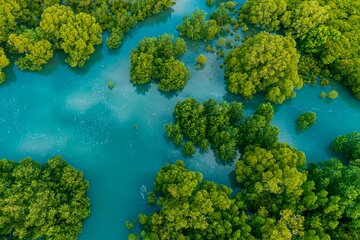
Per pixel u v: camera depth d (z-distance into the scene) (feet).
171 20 392.27
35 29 338.95
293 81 330.95
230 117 314.76
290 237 246.47
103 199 286.25
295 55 331.36
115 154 306.76
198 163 306.96
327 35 356.38
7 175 264.11
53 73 344.08
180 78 328.90
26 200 253.65
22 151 300.81
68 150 304.50
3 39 334.85
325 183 274.57
